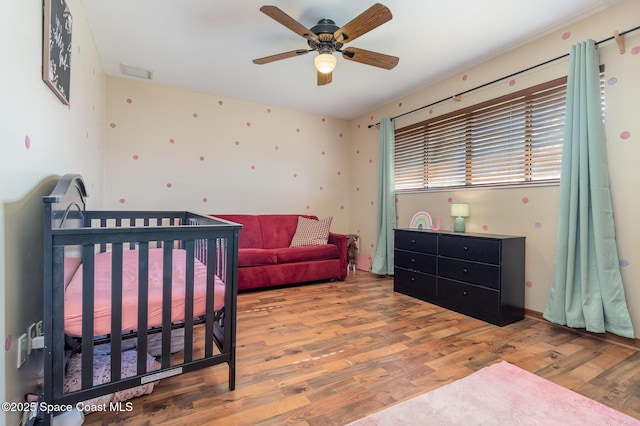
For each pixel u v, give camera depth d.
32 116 1.32
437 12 2.22
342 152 4.96
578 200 2.27
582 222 2.21
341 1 2.10
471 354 1.95
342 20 2.31
